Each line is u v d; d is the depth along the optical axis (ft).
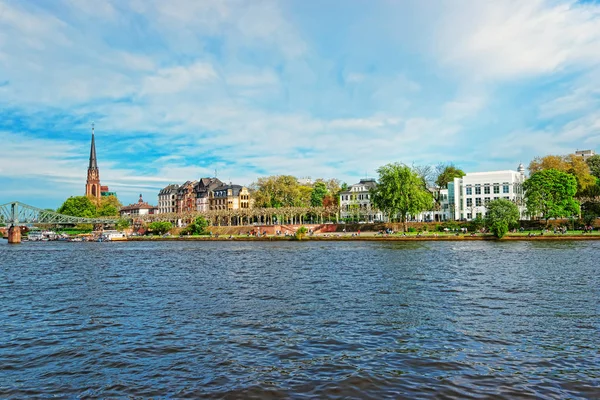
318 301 98.99
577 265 158.61
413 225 402.31
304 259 209.46
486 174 429.79
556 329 71.51
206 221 512.22
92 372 55.77
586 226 341.00
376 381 50.65
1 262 232.32
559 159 432.66
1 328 79.56
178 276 154.20
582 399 45.68
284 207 541.75
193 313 88.79
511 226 352.28
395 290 111.55
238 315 85.87
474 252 224.53
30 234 587.68
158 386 50.65
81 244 454.81
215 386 50.16
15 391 50.19
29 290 127.13
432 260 187.52
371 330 72.49
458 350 61.26
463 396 46.55
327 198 624.18
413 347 62.90
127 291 120.98
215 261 213.05
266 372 54.19
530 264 164.96
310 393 47.85
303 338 68.44
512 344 63.72
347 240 366.22
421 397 46.42
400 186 376.48
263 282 132.98
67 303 104.01
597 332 69.51
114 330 76.28
